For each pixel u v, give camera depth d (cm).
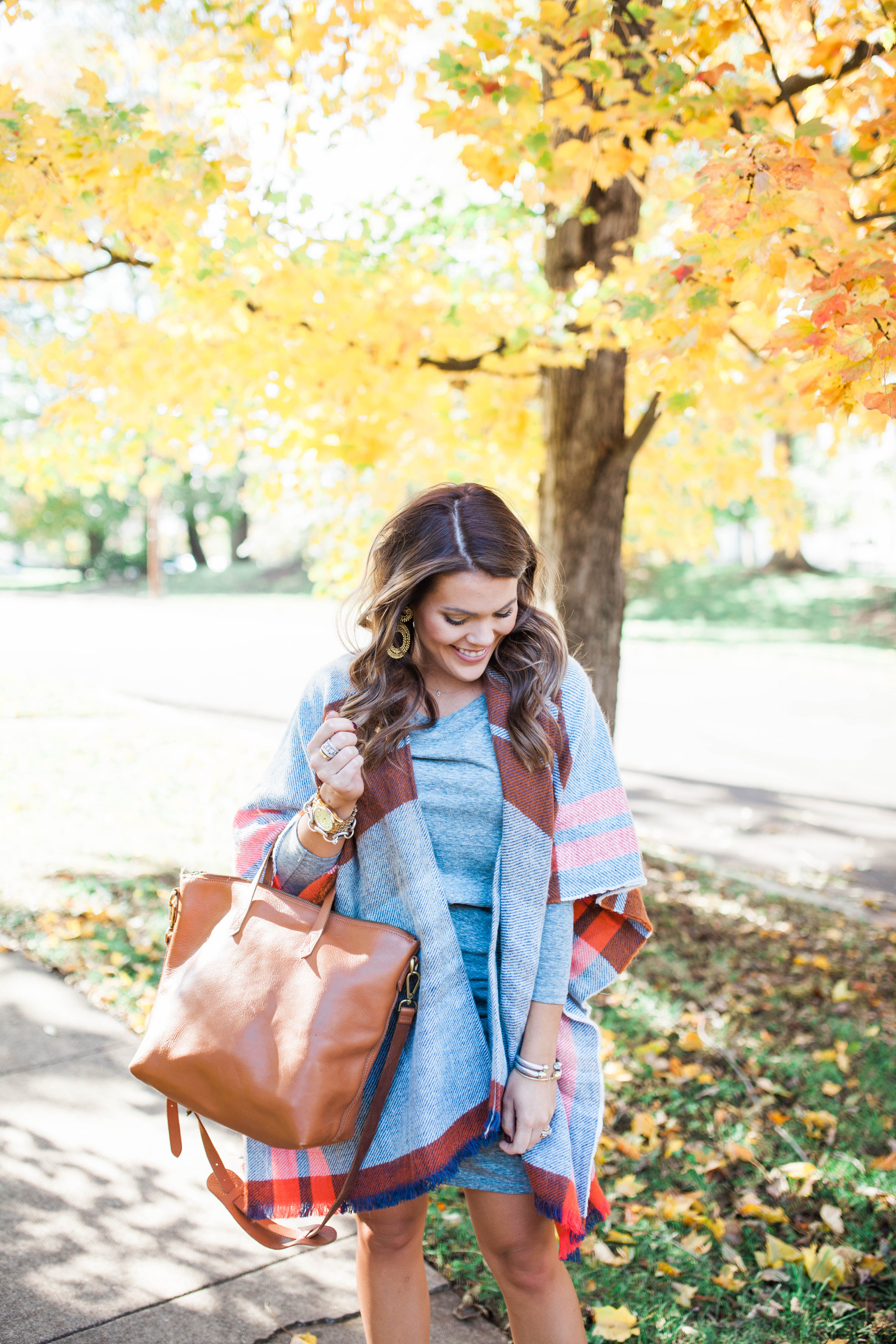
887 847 667
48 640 1769
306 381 391
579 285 388
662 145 336
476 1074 153
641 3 326
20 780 654
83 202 316
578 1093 163
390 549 159
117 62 359
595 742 167
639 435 448
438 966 153
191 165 312
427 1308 164
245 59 339
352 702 159
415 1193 150
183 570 4559
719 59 338
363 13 324
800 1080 333
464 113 311
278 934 153
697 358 282
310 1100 143
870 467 2153
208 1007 150
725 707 1257
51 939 385
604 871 161
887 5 270
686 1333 212
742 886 556
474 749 158
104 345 396
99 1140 261
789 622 2117
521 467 516
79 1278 211
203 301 372
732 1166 281
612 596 472
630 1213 252
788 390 345
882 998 404
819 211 239
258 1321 203
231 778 693
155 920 416
